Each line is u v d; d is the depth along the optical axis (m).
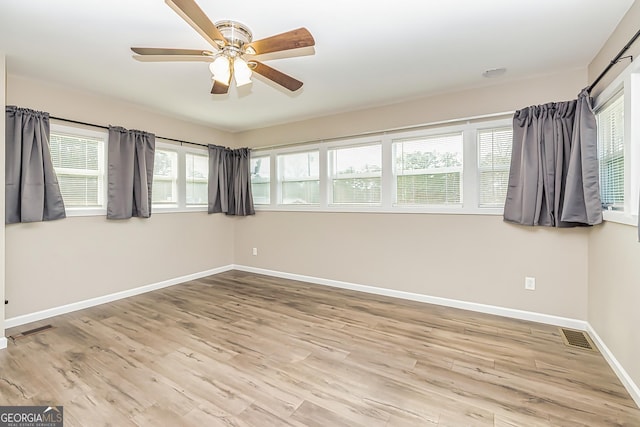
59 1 1.90
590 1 1.93
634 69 1.90
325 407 1.84
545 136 2.89
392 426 1.68
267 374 2.18
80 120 3.46
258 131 5.12
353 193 4.25
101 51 2.54
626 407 1.82
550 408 1.82
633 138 1.95
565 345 2.59
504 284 3.25
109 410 1.80
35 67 2.82
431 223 3.64
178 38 2.36
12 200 2.92
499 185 3.29
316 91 3.45
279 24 2.15
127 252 3.92
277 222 4.93
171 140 4.43
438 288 3.62
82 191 3.53
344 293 4.07
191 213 4.74
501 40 2.39
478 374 2.17
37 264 3.15
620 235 2.14
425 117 3.64
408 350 2.52
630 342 1.97
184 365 2.29
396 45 2.46
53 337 2.75
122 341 2.68
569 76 2.92
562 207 2.82
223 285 4.46
